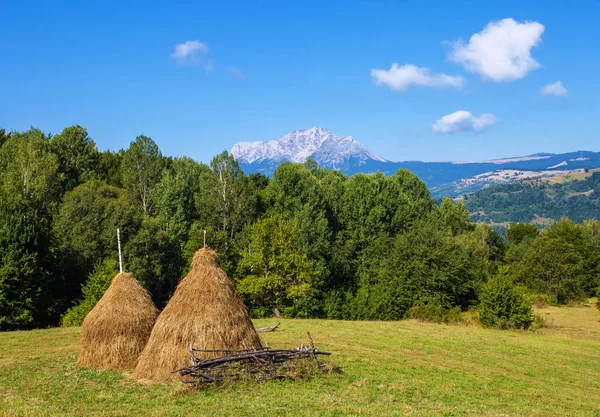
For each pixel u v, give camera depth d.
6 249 39.22
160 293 56.66
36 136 70.81
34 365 21.23
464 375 24.77
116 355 20.22
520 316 45.56
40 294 41.31
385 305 58.31
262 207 66.19
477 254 79.12
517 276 75.50
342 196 72.75
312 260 57.59
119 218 52.81
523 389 22.97
